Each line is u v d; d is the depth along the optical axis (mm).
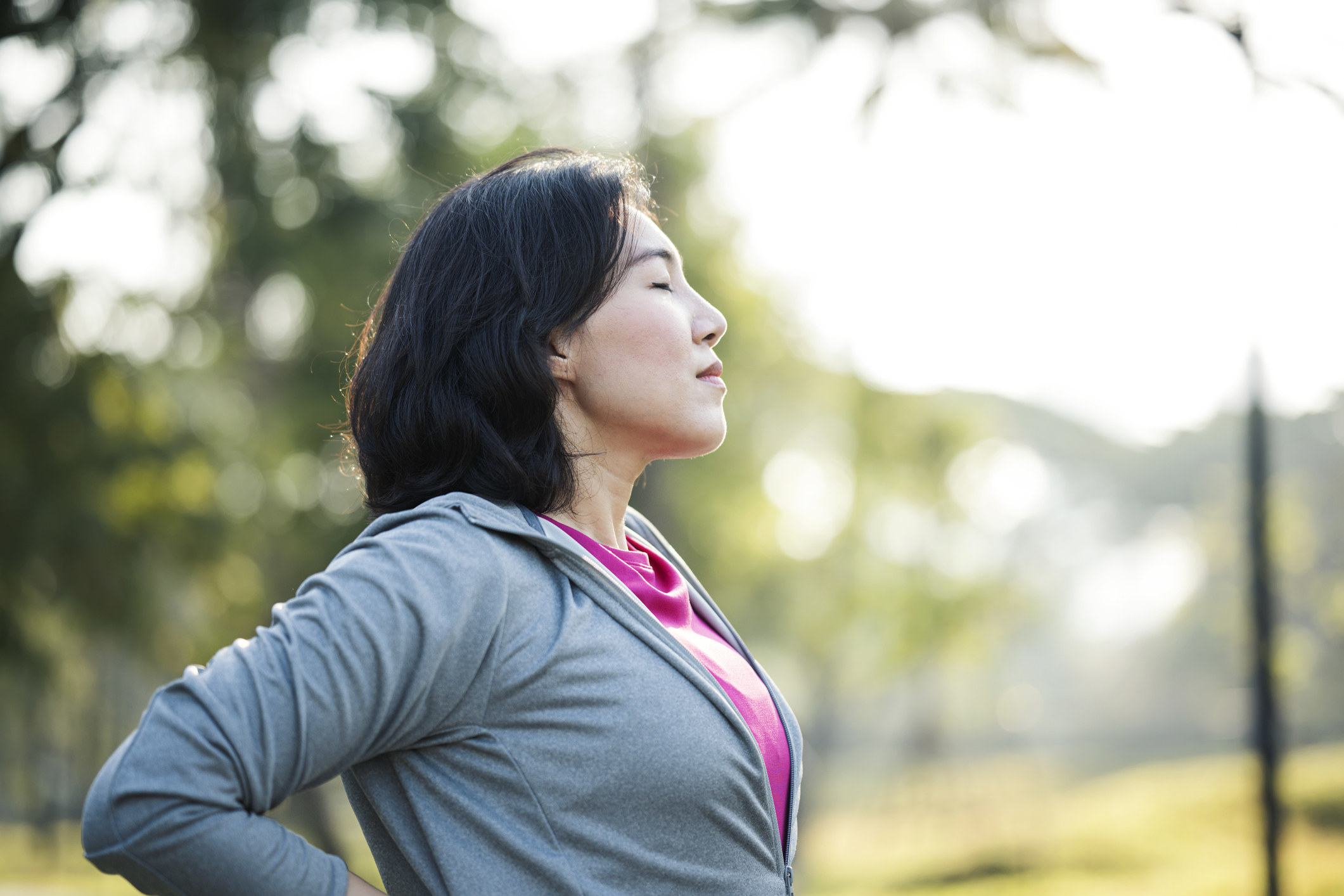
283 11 9648
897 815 29344
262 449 11758
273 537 11742
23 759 17922
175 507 10805
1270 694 6539
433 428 1285
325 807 12789
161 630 11008
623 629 1219
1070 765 37156
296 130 10047
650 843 1158
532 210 1328
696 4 11727
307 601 1102
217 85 9836
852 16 10312
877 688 26594
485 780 1154
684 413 1356
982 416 21609
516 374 1275
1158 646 55719
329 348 11312
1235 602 43094
